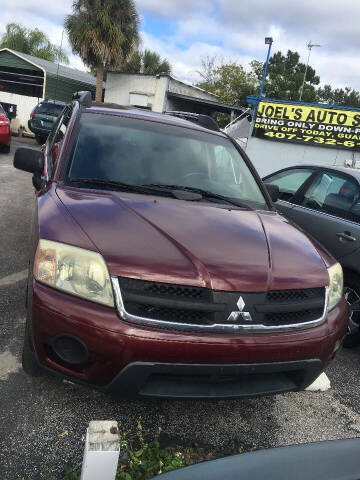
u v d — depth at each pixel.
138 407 2.76
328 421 2.93
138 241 2.36
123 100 24.98
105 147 3.32
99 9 23.02
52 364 2.30
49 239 2.35
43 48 38.78
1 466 2.18
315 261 2.66
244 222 2.87
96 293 2.20
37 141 18.44
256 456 1.39
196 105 27.62
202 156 3.60
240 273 2.30
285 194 5.00
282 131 14.34
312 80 65.81
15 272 4.56
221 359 2.19
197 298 2.22
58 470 2.21
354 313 3.93
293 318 2.41
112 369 2.17
